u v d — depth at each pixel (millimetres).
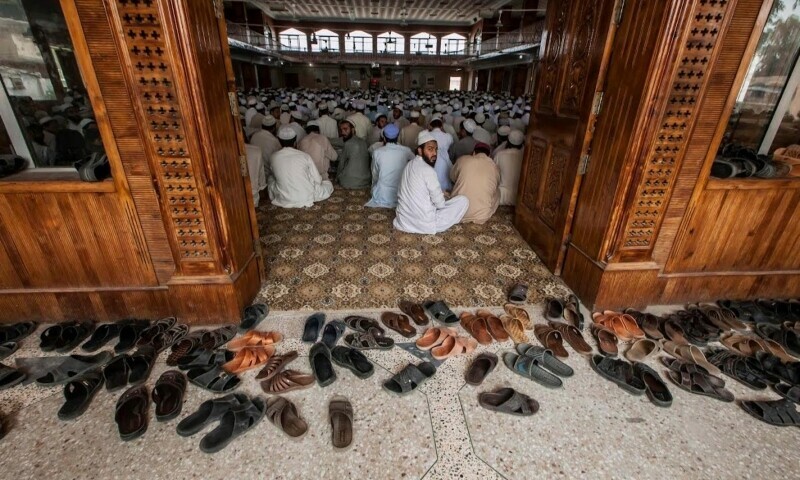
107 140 1393
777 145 1847
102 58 1263
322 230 2811
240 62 18469
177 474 1092
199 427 1219
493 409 1315
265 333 1648
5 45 1421
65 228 1550
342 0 19500
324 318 1803
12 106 1498
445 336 1661
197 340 1615
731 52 1389
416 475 1102
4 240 1543
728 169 1595
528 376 1459
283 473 1101
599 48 1663
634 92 1483
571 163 1946
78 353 1561
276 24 24719
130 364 1449
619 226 1680
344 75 27062
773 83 1735
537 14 16000
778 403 1332
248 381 1431
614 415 1311
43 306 1684
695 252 1793
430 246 2570
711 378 1438
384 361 1547
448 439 1214
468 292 2035
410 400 1360
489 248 2547
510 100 12008
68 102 1535
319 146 3764
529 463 1141
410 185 2672
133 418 1238
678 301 1897
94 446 1168
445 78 27359
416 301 1954
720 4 1296
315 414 1299
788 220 1771
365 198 3584
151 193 1507
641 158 1533
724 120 1500
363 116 5352
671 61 1360
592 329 1734
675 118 1474
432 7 20969
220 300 1679
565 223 2025
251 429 1234
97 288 1677
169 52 1233
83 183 1467
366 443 1196
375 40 25938
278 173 3217
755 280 1896
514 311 1844
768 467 1140
